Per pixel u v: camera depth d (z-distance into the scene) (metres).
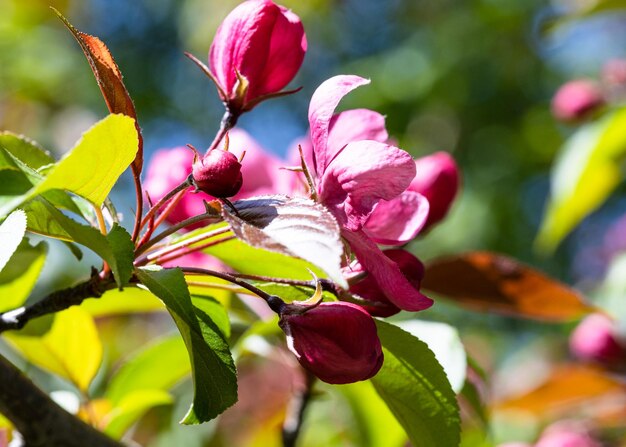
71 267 0.66
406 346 0.31
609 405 0.51
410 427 0.32
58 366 0.37
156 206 0.29
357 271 0.30
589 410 0.52
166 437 0.50
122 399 0.39
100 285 0.30
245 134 0.36
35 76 0.94
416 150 0.95
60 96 0.95
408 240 0.30
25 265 0.34
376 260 0.28
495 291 0.38
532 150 0.96
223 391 0.28
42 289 0.63
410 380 0.31
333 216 0.27
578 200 0.53
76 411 0.38
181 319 0.28
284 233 0.27
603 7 0.53
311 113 0.29
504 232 0.92
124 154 0.28
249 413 0.63
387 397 0.32
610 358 0.53
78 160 0.27
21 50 0.95
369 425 0.39
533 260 0.93
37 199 0.28
